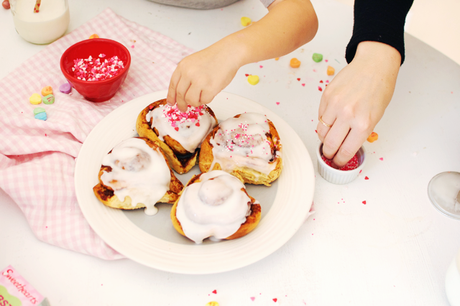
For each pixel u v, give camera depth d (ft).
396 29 2.22
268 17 2.37
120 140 2.40
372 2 2.27
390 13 2.24
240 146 2.31
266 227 2.18
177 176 2.37
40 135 2.43
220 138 2.33
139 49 2.78
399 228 2.27
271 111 2.50
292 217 2.20
